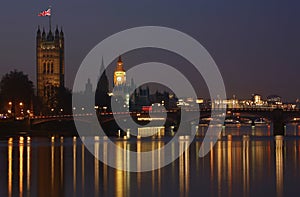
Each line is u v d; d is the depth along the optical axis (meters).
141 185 112.00
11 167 140.38
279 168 139.62
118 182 115.62
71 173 128.88
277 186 110.62
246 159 163.75
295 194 102.31
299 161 156.75
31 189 106.25
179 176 125.25
